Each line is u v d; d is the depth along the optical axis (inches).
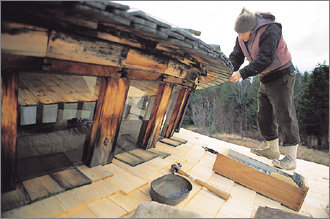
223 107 574.2
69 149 73.5
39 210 47.4
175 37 53.7
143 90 92.2
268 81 111.0
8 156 48.0
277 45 96.1
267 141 132.3
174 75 89.5
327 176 116.3
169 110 119.6
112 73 63.5
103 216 50.6
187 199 64.9
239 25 98.6
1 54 40.6
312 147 427.2
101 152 70.8
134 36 60.5
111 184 63.3
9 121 46.3
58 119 69.2
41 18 42.0
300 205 73.4
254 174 80.7
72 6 35.9
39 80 58.4
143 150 94.8
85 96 69.9
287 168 114.1
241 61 125.9
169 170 82.7
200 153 110.5
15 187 51.3
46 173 60.2
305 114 450.9
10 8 37.9
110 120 69.2
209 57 71.9
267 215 62.8
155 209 53.1
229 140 478.3
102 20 45.6
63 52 47.9
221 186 79.1
